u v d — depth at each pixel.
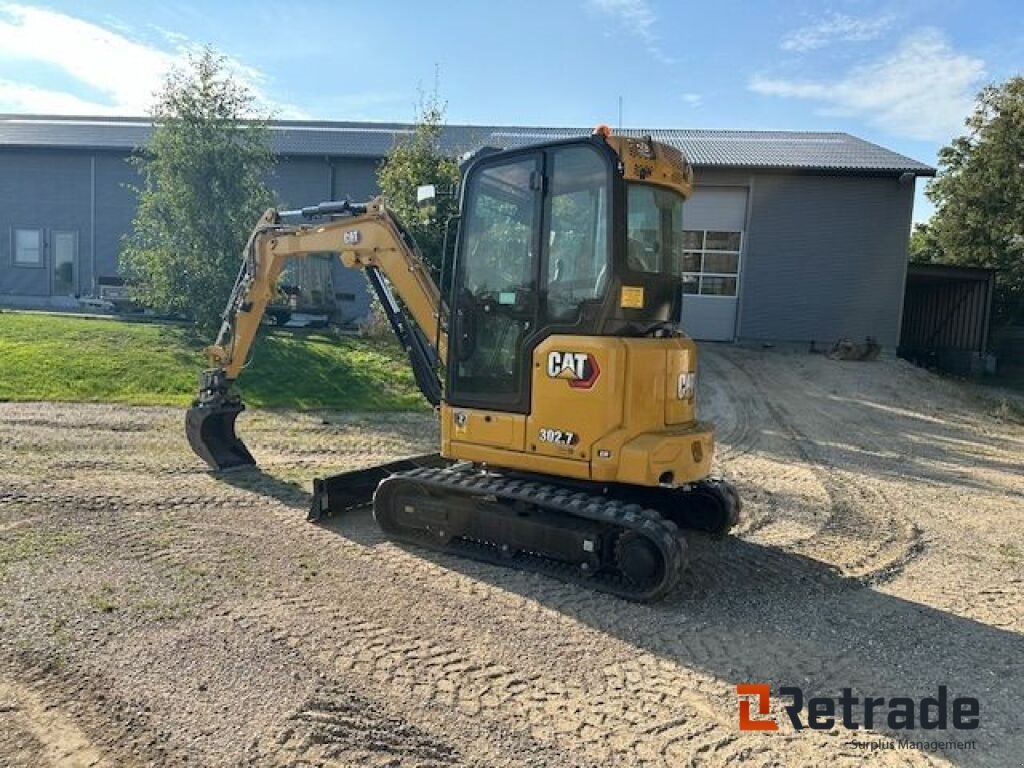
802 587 5.48
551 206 5.25
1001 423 14.74
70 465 8.03
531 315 5.33
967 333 25.62
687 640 4.46
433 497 5.84
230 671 3.78
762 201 22.22
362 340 17.75
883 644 4.57
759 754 3.33
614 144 5.00
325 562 5.44
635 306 5.14
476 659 4.07
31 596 4.59
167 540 5.75
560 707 3.62
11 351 13.96
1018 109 29.16
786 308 22.45
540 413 5.27
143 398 12.30
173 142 17.22
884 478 9.59
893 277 21.86
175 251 17.16
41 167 26.17
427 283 6.66
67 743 3.13
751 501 8.00
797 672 4.14
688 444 5.22
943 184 32.97
